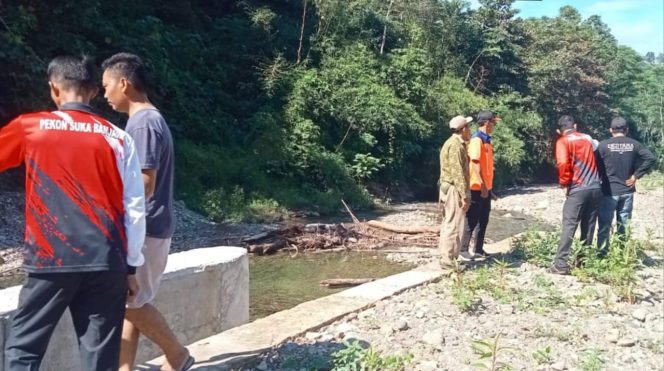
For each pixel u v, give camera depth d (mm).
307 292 8492
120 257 3049
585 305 6445
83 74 3152
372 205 19203
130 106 3668
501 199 22078
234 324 5441
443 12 30156
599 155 8242
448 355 4805
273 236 11883
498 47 30812
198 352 4594
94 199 2979
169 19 20328
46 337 3010
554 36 35938
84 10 15070
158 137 3572
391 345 4969
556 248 8508
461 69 30453
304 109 19625
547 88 33844
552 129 33750
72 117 3035
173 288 4793
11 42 12305
